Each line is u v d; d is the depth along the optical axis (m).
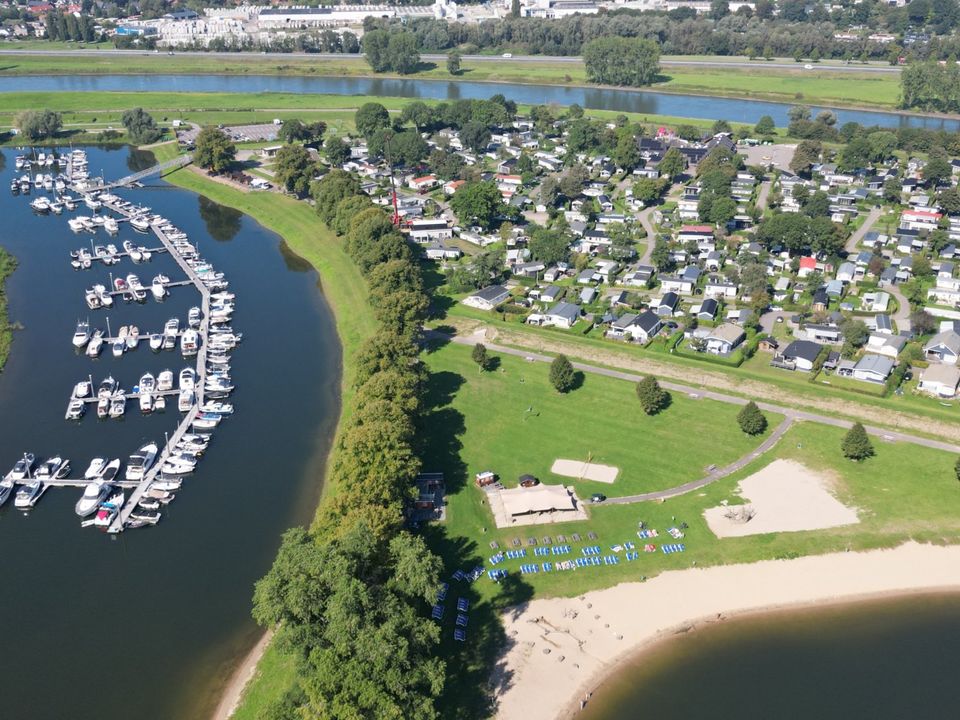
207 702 102.31
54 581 121.75
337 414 167.00
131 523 133.38
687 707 100.81
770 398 167.00
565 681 104.06
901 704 101.38
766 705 101.19
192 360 187.62
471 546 125.62
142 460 146.75
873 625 114.06
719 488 140.25
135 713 100.69
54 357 187.12
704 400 166.75
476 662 105.94
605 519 132.25
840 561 124.38
